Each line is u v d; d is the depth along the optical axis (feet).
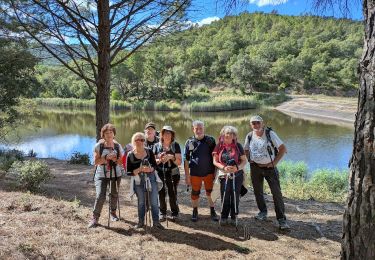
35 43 25.55
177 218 18.54
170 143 17.83
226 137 17.11
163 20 25.04
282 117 184.55
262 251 14.74
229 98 275.80
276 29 451.12
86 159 48.08
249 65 346.95
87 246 13.73
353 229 8.79
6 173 26.94
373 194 8.43
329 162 73.10
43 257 12.42
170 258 13.50
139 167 16.35
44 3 23.59
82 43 25.09
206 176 17.93
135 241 14.87
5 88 56.18
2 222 15.11
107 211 19.66
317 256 14.73
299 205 24.11
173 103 269.03
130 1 24.75
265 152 17.61
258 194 18.85
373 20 8.42
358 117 8.71
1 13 23.57
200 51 413.59
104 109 25.77
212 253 14.25
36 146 91.09
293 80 376.07
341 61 375.86
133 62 275.80
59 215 17.04
